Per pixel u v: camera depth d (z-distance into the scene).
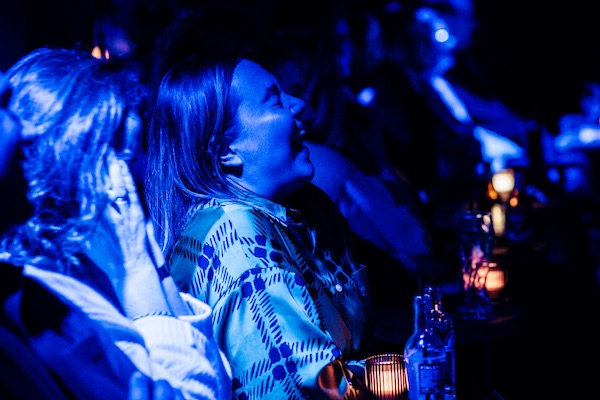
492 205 4.91
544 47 8.55
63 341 1.41
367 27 4.96
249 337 2.04
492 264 3.49
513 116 6.55
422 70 5.06
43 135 1.48
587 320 5.42
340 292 2.37
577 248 5.91
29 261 1.49
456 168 4.94
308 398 1.99
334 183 3.30
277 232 2.19
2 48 2.57
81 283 1.53
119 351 1.48
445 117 5.02
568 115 8.58
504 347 5.18
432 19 6.18
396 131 4.86
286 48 3.01
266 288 2.04
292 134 2.26
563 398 4.72
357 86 4.96
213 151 2.21
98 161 1.52
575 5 8.61
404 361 2.21
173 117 2.22
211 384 1.65
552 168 6.48
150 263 1.65
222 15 3.00
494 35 8.54
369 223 3.54
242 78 2.21
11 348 1.36
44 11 2.77
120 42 3.55
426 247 3.69
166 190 2.24
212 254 2.11
